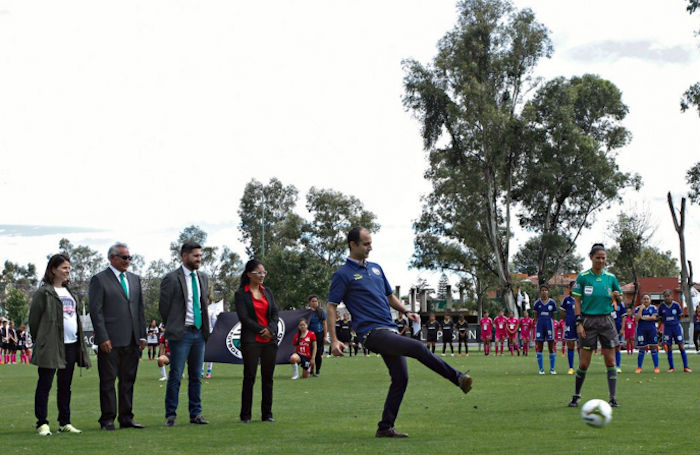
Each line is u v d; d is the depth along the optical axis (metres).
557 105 50.78
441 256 58.19
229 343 19.75
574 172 51.22
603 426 7.80
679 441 7.07
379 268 8.41
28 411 11.70
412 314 8.48
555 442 7.09
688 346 40.09
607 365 10.55
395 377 7.89
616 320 23.83
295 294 75.38
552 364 19.50
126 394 9.29
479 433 7.86
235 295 9.66
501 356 32.22
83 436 8.30
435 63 50.47
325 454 6.61
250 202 93.12
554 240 52.34
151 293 123.25
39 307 8.92
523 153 51.12
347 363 27.50
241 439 7.72
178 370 9.45
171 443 7.50
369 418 9.77
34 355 8.86
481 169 51.12
